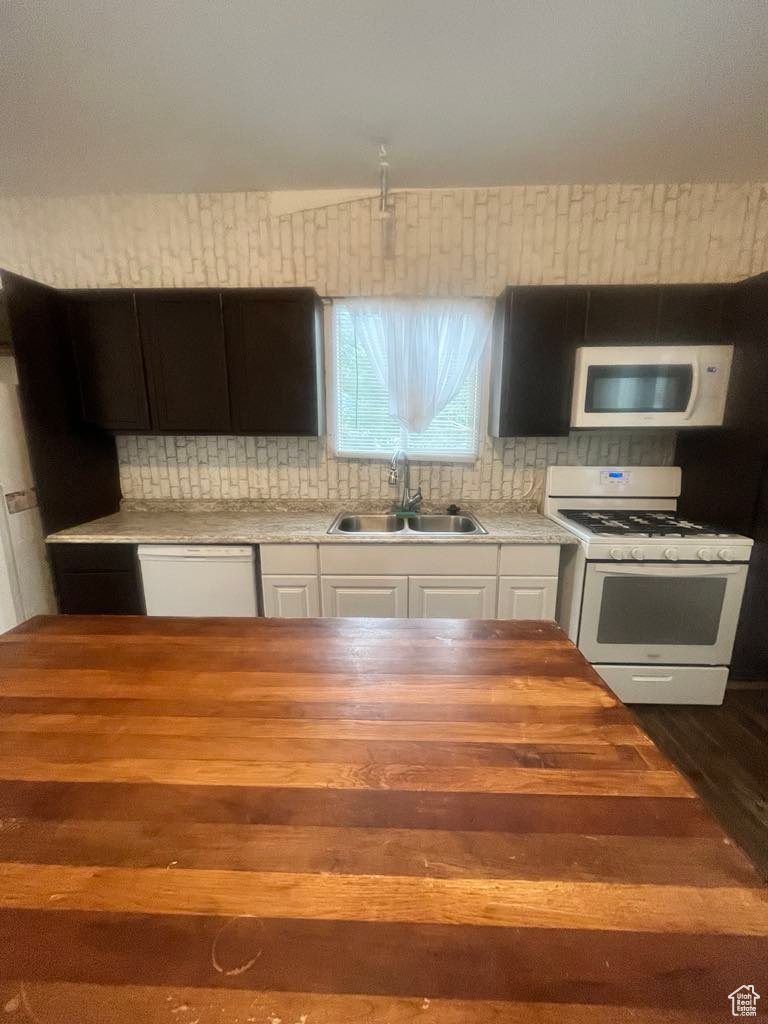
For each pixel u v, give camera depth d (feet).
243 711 2.63
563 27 4.45
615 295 7.03
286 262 7.94
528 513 8.57
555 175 7.24
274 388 7.49
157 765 2.22
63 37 4.53
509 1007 1.30
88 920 1.54
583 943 1.46
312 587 7.17
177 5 4.20
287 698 2.76
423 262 7.86
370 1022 1.27
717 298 7.00
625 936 1.48
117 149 6.48
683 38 4.58
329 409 8.46
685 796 2.04
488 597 7.16
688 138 6.26
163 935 1.49
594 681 2.95
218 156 6.68
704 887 1.63
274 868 1.70
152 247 7.94
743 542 6.55
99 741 2.39
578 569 6.95
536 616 7.20
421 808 1.97
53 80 5.13
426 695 2.79
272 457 8.65
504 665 3.13
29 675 3.00
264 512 8.69
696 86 5.26
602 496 8.26
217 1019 1.28
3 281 6.24
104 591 7.25
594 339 7.15
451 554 7.04
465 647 3.38
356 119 5.87
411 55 4.81
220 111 5.69
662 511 8.25
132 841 1.82
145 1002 1.32
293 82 5.19
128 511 8.75
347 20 4.37
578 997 1.32
